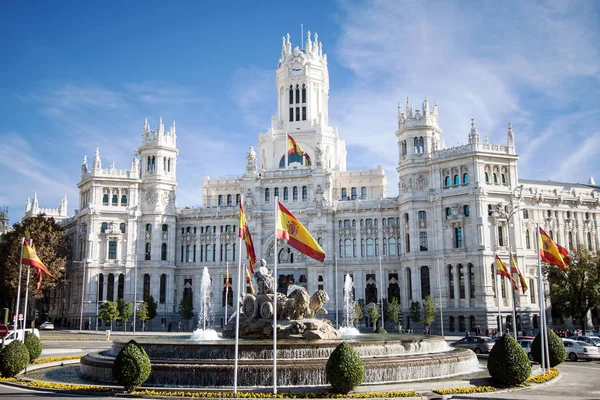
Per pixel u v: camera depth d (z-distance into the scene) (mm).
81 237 140250
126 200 139125
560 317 121125
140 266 136250
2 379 44750
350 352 37375
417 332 118000
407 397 36500
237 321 38375
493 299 109938
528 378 43688
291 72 157625
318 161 134000
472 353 53406
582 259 101000
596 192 134625
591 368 56125
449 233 116625
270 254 134625
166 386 41688
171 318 136000
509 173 116938
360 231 130625
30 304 129375
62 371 52375
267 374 41219
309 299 58125
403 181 124750
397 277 127125
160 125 142125
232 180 154000
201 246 141500
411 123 124312
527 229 121500
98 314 123500
